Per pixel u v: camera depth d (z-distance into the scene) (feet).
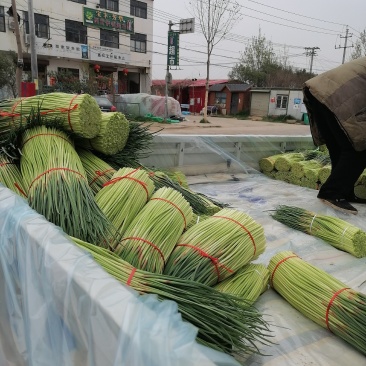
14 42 77.82
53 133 7.07
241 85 115.24
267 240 8.29
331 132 11.24
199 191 12.10
